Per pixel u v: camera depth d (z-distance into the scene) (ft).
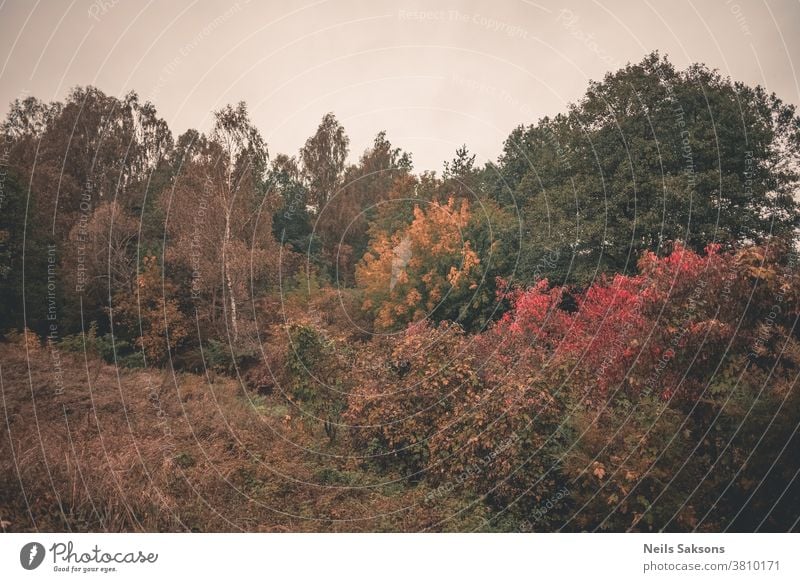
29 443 24.98
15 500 20.11
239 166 82.84
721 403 20.25
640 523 20.99
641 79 65.16
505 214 81.76
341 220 118.73
